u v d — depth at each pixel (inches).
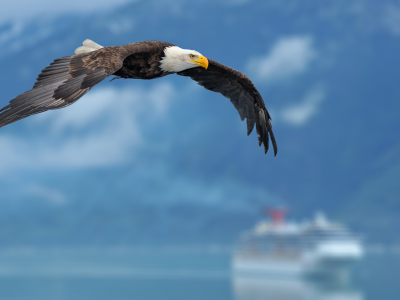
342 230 3946.9
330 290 3720.5
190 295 4106.8
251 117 358.6
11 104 169.6
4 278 5920.3
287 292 3599.9
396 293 3814.0
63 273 6289.4
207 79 348.5
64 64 198.7
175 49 297.9
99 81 192.1
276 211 4613.7
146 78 296.7
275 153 351.6
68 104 175.6
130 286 4931.1
